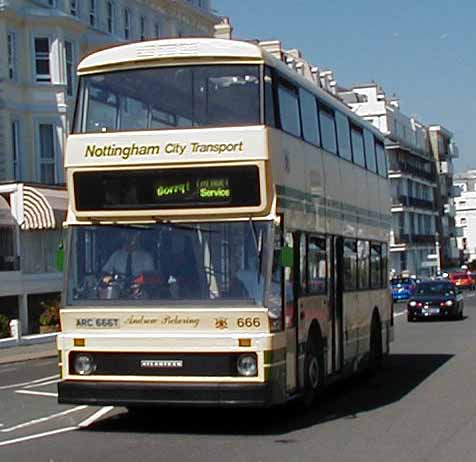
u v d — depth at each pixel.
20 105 42.16
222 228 12.76
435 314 41.72
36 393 19.47
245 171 12.66
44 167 42.78
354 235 18.69
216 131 12.76
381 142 22.59
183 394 12.45
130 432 13.46
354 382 19.70
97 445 12.40
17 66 42.12
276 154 13.05
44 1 43.84
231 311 12.45
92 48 45.53
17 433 13.84
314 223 15.26
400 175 105.75
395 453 11.59
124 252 13.04
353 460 11.16
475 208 166.75
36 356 29.39
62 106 42.97
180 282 12.73
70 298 13.07
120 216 13.05
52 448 12.27
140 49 13.33
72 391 12.87
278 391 12.67
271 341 12.44
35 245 38.69
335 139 17.44
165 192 12.87
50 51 42.91
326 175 16.38
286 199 13.45
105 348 12.83
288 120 14.02
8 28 41.56
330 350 16.30
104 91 13.45
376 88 105.00
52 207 37.50
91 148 13.14
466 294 78.62
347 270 17.95
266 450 11.83
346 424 13.96
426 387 18.55
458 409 15.35
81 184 13.16
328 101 16.94
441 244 127.56
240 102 12.85
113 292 12.95
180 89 13.08
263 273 12.52
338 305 17.16
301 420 14.40
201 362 12.51
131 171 12.99
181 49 13.14
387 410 15.43
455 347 27.91
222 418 14.66
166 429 13.66
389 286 22.94
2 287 35.94
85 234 13.23
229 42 13.09
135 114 13.21
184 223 12.88
